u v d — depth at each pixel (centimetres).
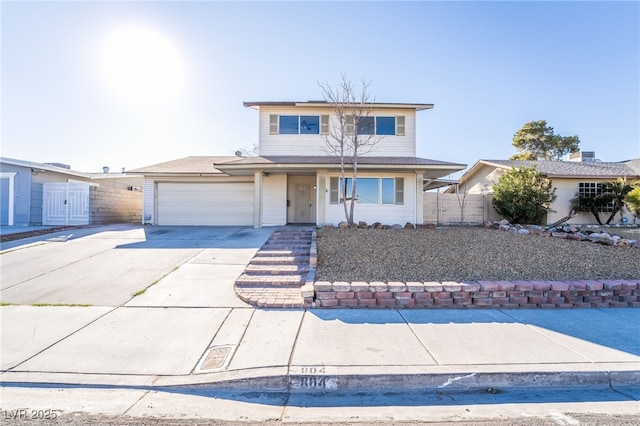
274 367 329
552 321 462
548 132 3269
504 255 743
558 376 320
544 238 927
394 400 296
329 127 1447
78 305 519
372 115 1449
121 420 261
